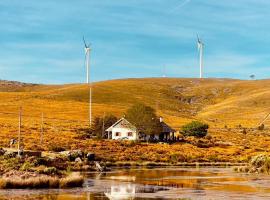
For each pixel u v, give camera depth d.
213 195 62.66
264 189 70.38
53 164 101.44
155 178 87.31
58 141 153.00
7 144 137.75
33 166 90.38
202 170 109.81
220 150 165.62
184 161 137.00
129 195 61.94
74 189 67.31
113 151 144.25
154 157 136.62
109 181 80.44
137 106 187.00
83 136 176.75
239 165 129.38
